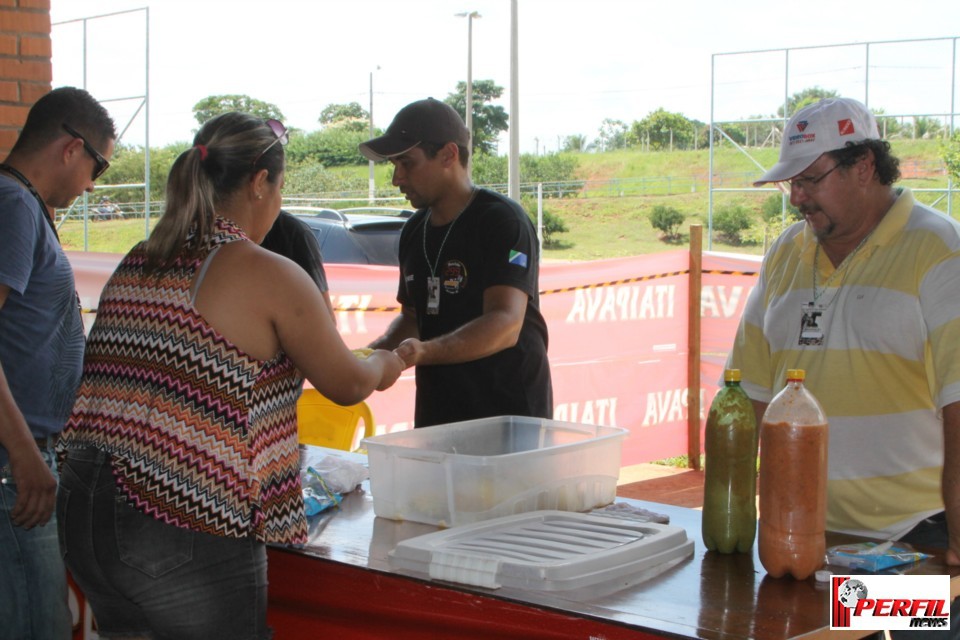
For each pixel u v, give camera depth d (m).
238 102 46.56
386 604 1.68
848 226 1.99
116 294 1.70
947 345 1.82
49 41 3.93
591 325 5.68
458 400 2.69
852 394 2.01
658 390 6.07
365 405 3.27
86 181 2.39
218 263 1.63
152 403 1.60
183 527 1.58
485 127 44.12
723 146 30.12
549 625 1.49
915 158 20.41
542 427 2.30
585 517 1.87
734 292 6.00
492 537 1.74
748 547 1.76
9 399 2.07
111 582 1.63
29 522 2.10
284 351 1.68
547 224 32.16
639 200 34.22
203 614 1.61
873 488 1.99
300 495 1.74
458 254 2.69
